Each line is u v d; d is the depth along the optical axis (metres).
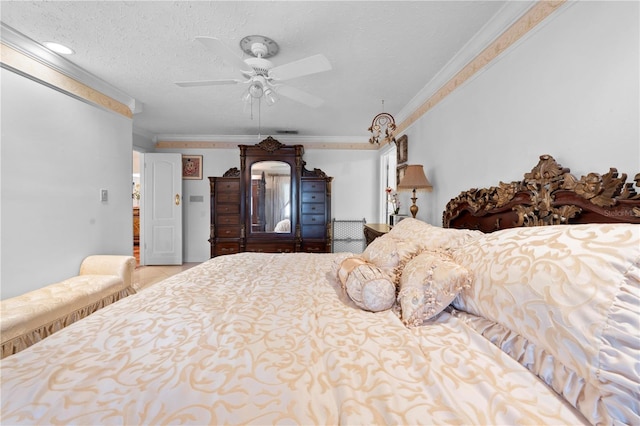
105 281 2.44
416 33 1.92
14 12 1.77
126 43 2.11
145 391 0.64
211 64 2.43
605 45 1.12
